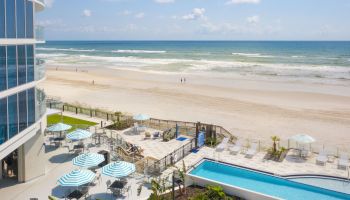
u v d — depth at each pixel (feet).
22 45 53.67
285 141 99.96
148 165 70.18
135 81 219.61
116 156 75.61
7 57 49.21
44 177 64.69
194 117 126.21
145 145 90.12
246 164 78.38
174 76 242.37
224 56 440.86
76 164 61.62
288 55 448.65
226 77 234.99
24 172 62.03
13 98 51.57
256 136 104.63
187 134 99.81
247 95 170.40
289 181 66.49
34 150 63.00
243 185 66.18
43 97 65.21
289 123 119.75
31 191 59.06
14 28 50.67
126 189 59.62
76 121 109.29
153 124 108.37
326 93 175.11
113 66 317.01
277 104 150.00
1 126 48.52
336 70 268.62
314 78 227.81
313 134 107.45
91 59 408.46
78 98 160.25
